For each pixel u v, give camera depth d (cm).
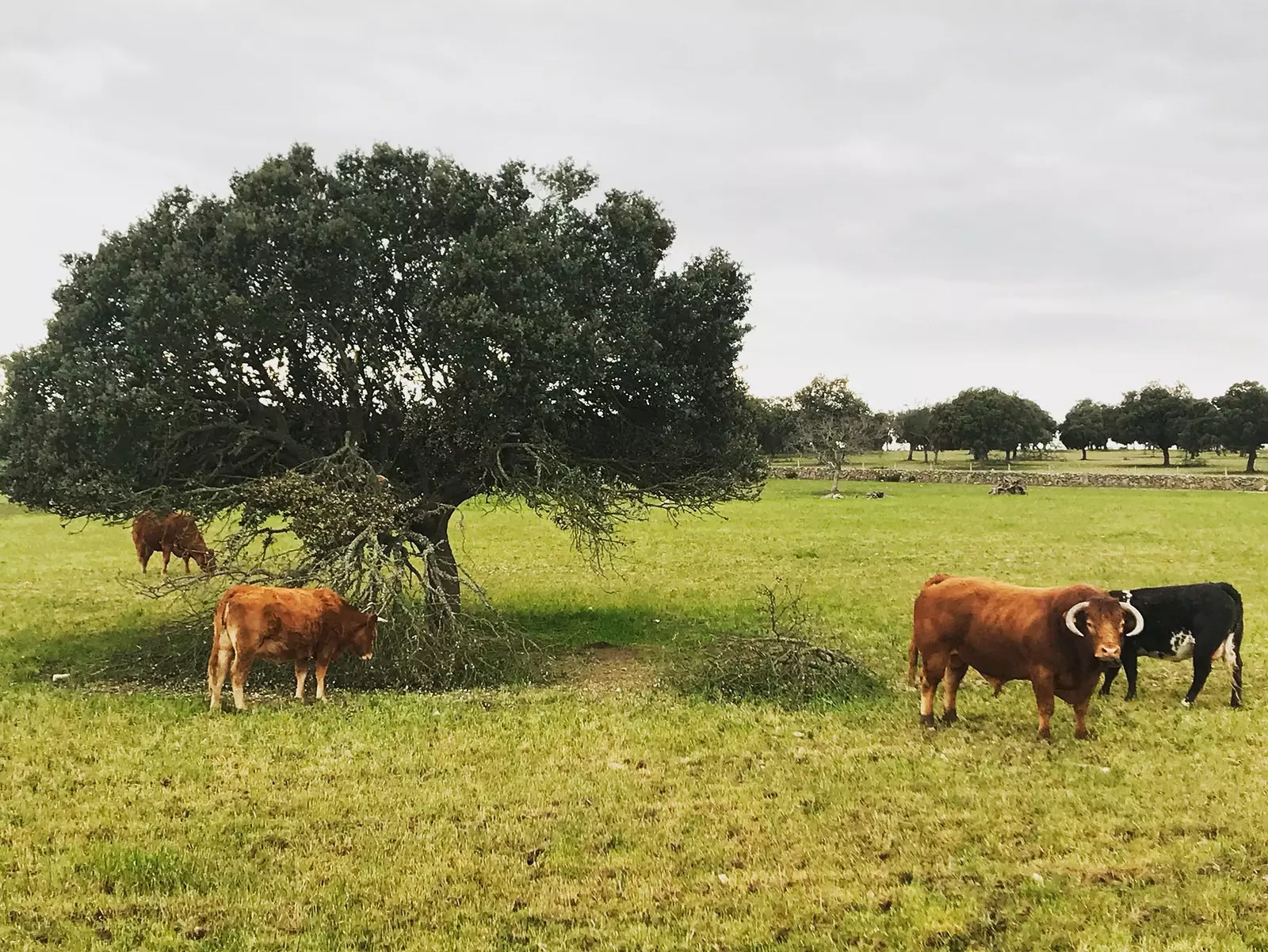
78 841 636
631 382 1302
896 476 7919
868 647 1330
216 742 862
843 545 2836
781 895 572
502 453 1282
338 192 1166
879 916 546
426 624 1155
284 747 845
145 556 1970
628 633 1484
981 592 907
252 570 1173
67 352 1170
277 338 1166
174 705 985
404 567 1152
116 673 1163
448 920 539
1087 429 12094
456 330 1099
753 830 670
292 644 992
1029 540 2988
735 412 1413
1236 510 4334
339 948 508
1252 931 517
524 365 1120
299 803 712
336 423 1309
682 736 900
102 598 1808
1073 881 588
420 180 1198
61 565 2359
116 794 727
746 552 2652
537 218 1200
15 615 1616
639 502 1397
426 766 805
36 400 1205
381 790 742
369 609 1066
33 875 583
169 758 812
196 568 2262
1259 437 9425
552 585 2038
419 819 687
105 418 1074
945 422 10594
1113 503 4928
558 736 895
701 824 682
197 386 1180
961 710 994
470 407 1203
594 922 540
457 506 1261
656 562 2442
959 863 616
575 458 1328
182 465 1256
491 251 1112
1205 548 2700
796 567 2334
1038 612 859
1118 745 868
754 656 1095
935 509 4497
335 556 1100
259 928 526
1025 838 658
